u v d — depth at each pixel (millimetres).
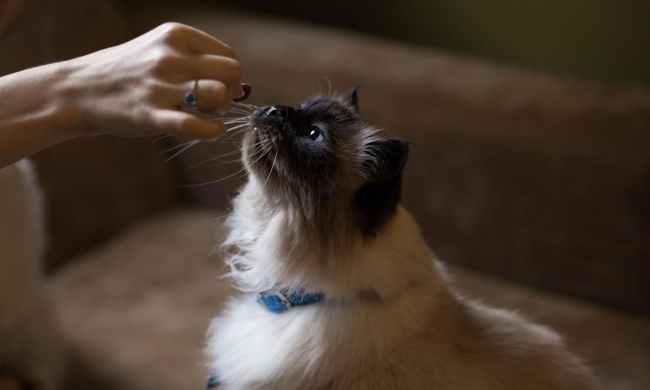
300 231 1205
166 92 935
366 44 2148
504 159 1855
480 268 1980
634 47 2334
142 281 1844
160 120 918
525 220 1884
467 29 2514
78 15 1806
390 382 1177
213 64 956
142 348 1656
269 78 2045
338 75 2010
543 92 1938
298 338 1215
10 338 1528
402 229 1217
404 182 1974
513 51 2490
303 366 1203
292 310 1241
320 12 2658
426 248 1248
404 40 2605
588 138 1810
